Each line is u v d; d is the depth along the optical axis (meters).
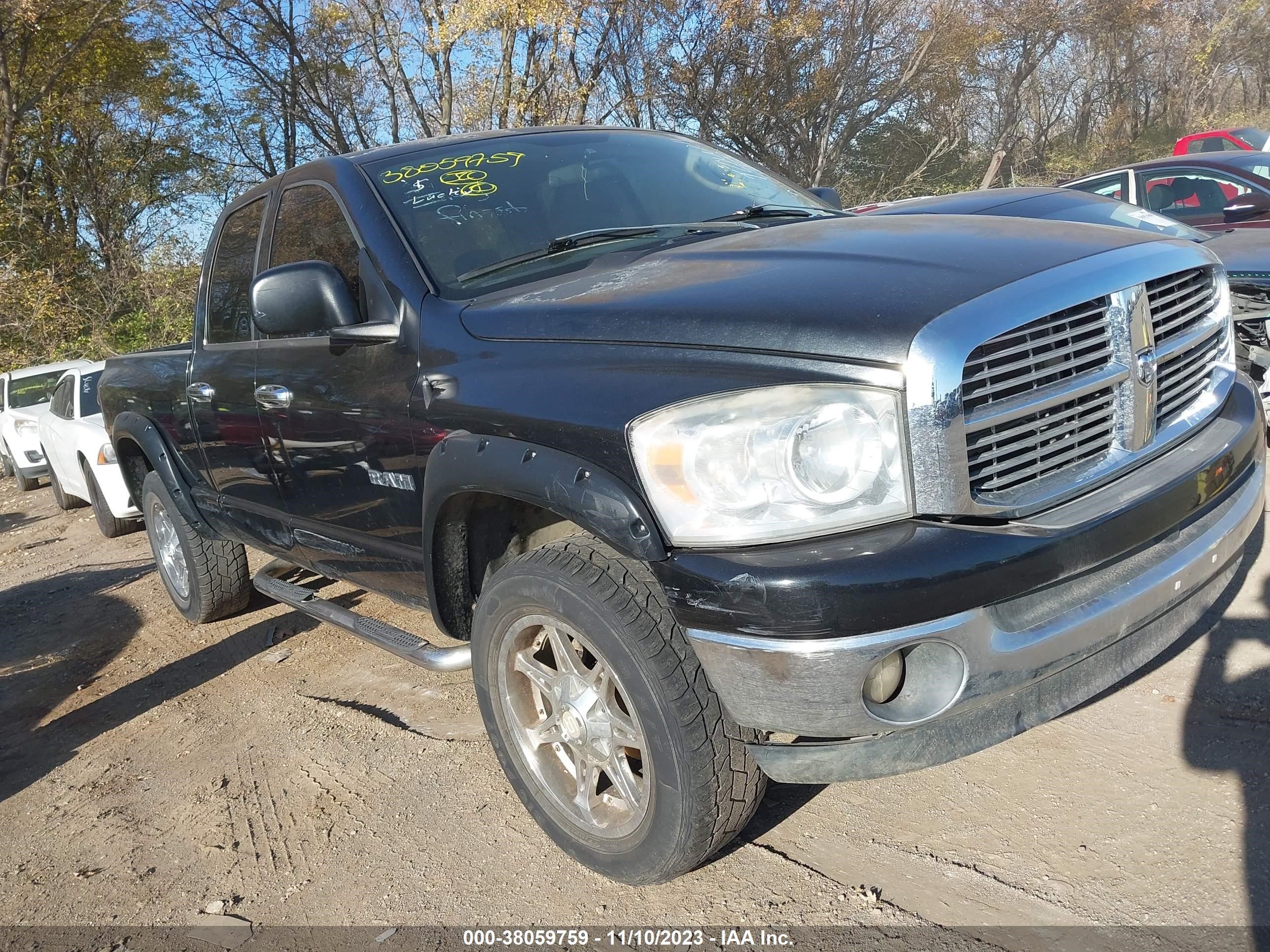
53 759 3.83
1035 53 27.38
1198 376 2.53
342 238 3.20
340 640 4.55
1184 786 2.46
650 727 2.15
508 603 2.43
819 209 3.61
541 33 21.08
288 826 2.99
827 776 2.05
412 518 2.83
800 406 1.94
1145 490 2.17
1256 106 31.75
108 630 5.42
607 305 2.37
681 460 1.99
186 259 22.83
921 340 1.89
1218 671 2.93
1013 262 2.14
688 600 1.98
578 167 3.41
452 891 2.54
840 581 1.84
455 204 3.13
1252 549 3.63
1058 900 2.15
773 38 22.69
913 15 23.78
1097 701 2.91
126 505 7.79
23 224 22.05
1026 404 2.01
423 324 2.75
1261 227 5.44
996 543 1.93
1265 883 2.09
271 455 3.52
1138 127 30.78
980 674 1.94
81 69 23.50
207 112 25.56
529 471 2.24
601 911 2.37
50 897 2.82
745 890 2.35
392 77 24.70
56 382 12.89
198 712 4.01
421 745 3.37
